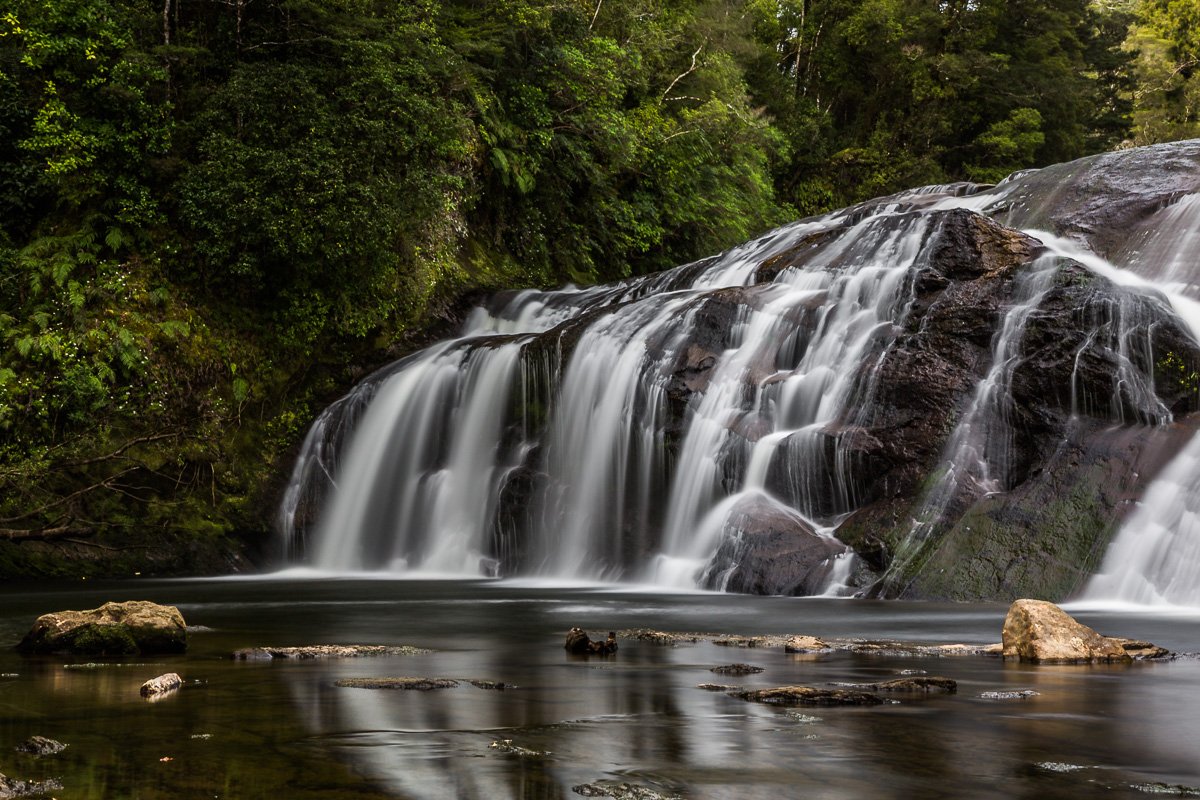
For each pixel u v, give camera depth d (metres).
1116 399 15.33
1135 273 18.95
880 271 18.39
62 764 4.26
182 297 22.61
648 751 4.52
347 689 6.33
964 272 17.86
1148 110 73.88
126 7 23.39
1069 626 8.14
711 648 8.80
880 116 56.44
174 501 21.44
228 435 22.58
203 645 9.02
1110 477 14.12
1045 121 56.53
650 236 35.16
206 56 24.33
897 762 4.33
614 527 18.78
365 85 24.16
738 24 42.66
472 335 26.55
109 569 20.19
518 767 4.21
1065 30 57.78
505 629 10.52
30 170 21.97
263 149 22.73
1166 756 4.46
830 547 15.10
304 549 22.77
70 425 20.55
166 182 23.03
